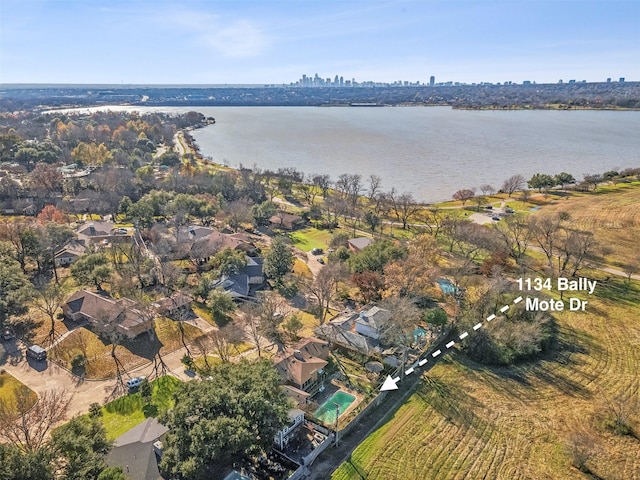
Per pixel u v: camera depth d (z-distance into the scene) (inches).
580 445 1807.3
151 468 1567.4
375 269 3191.4
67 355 2345.0
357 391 2181.3
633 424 1973.4
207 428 1514.5
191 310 2883.9
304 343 2409.0
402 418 1990.7
